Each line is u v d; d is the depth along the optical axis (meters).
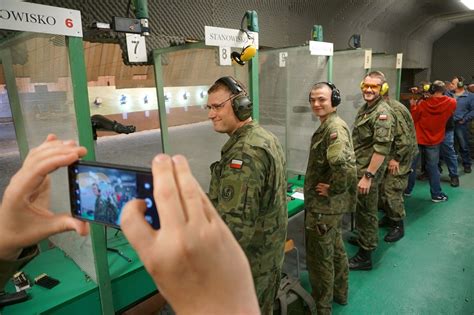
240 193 1.17
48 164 0.33
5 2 0.83
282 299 1.79
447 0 4.72
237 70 1.70
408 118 2.88
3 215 0.34
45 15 0.90
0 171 1.33
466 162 4.88
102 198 0.40
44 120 1.17
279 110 2.58
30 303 1.17
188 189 0.23
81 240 1.30
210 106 1.37
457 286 2.27
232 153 1.24
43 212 0.37
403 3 4.52
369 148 2.44
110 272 1.33
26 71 1.19
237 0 2.58
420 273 2.45
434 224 3.26
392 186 2.90
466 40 6.63
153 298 1.67
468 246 2.81
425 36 6.27
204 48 1.59
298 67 2.43
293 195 2.31
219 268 0.22
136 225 0.23
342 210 1.83
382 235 3.10
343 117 2.98
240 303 0.23
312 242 1.88
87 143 1.01
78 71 0.98
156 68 1.82
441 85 3.57
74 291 1.23
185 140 1.96
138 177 0.37
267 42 2.93
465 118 4.69
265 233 1.31
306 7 3.25
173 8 2.16
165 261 0.21
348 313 2.04
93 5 1.73
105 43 1.63
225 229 0.24
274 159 1.25
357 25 4.16
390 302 2.14
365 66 2.76
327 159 1.74
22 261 0.39
